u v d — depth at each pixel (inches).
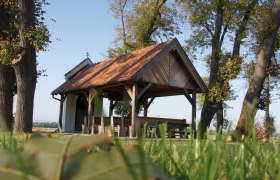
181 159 44.0
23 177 17.0
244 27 1053.2
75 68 1084.5
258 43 1069.8
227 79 976.3
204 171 31.4
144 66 721.6
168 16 1233.4
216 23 1081.4
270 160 52.6
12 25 824.3
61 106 1011.9
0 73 756.6
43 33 666.2
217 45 1067.3
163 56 753.6
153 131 54.1
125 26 1302.9
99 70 920.3
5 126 31.2
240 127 788.0
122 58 895.1
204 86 816.9
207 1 1112.8
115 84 771.4
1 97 753.6
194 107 821.9
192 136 45.0
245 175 35.9
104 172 18.0
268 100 1211.9
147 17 1229.1
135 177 17.7
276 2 856.9
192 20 1167.0
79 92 938.1
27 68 693.9
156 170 18.6
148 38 1253.1
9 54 683.4
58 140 20.5
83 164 18.0
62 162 18.2
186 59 785.6
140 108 1168.8
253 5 1033.5
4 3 753.0
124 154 18.3
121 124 701.3
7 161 17.5
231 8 1041.5
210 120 994.7
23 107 684.1
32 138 20.0
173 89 851.4
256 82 829.2
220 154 33.0
